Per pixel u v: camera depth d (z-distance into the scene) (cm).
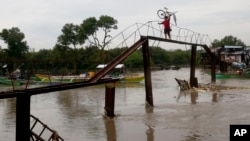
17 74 5738
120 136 1997
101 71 2430
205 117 2459
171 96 3828
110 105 2577
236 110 2705
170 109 2866
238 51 9450
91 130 2167
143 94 4169
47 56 9194
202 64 11044
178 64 17150
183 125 2219
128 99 3662
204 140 1848
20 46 7569
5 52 7456
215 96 3653
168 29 3353
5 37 7469
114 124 2322
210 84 5172
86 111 2892
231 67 7688
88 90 4803
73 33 8256
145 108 2962
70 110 2973
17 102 1438
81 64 7306
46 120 2517
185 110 2784
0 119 2602
